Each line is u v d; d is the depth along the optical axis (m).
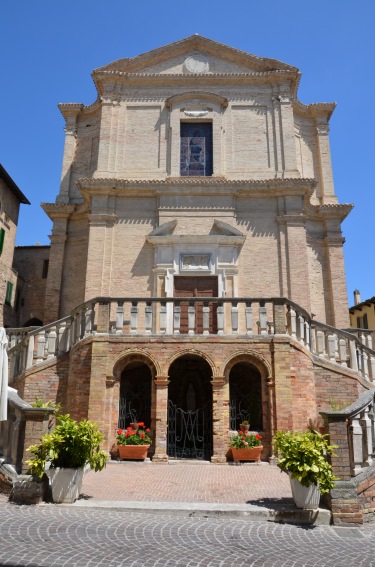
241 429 12.78
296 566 5.73
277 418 12.34
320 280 21.25
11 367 15.04
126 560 5.73
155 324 14.01
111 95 22.27
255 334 13.18
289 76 22.28
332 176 22.98
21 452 8.73
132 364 14.05
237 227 20.38
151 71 22.83
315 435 8.13
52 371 14.09
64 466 8.21
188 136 22.14
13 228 25.78
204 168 21.72
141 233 20.39
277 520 7.60
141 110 22.27
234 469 11.42
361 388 14.03
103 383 12.76
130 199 20.80
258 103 22.30
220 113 22.02
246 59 22.78
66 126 23.97
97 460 8.61
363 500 7.82
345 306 20.72
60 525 6.95
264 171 21.30
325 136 23.55
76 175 23.36
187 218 20.39
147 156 21.64
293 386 12.90
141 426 13.03
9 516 7.25
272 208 20.58
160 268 19.62
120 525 7.08
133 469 11.27
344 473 7.89
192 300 13.49
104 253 19.97
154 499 8.44
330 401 13.62
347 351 14.27
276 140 21.73
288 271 19.72
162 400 12.70
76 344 13.64
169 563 5.68
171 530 6.95
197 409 14.16
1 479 8.51
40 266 27.56
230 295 19.38
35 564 5.48
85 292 19.55
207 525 7.25
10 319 25.42
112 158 21.48
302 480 7.69
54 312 21.11
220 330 13.26
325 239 21.66
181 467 11.66
